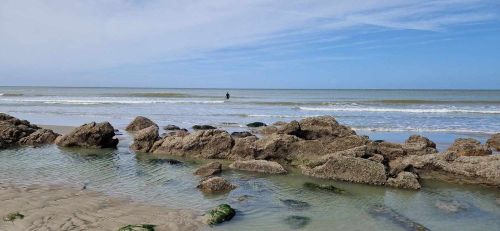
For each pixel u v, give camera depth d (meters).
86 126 24.36
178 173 17.78
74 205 12.88
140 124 32.75
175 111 51.44
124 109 53.84
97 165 19.16
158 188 15.28
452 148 21.56
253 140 21.17
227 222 11.87
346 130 22.92
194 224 11.53
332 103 67.00
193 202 13.62
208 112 50.28
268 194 14.86
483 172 16.58
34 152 22.28
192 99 80.06
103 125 24.20
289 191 15.32
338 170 17.06
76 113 47.38
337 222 12.11
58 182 15.80
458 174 17.06
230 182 16.12
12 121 27.02
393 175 16.66
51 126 33.53
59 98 81.06
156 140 23.31
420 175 17.67
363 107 58.66
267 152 20.34
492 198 14.84
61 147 24.05
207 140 21.69
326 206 13.62
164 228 11.12
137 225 10.82
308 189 15.62
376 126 36.44
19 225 10.97
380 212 13.09
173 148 22.20
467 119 42.44
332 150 19.69
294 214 12.73
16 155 21.31
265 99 84.56
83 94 104.19
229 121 40.53
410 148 20.34
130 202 13.43
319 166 17.64
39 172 17.44
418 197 14.85
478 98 96.06
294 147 20.20
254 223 11.86
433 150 20.23
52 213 12.05
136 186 15.51
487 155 19.62
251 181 16.67
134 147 23.34
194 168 18.83
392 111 51.94
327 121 23.47
